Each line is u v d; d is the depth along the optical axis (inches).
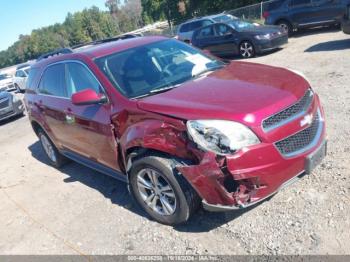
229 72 162.7
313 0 550.0
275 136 123.0
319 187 147.9
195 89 145.6
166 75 166.2
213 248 130.3
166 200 144.8
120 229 154.9
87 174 221.3
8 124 450.3
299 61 393.4
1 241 170.2
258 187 122.4
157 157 136.9
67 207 185.8
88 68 173.6
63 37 4311.0
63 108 195.6
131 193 158.4
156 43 189.3
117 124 155.0
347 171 154.0
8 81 899.4
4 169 271.9
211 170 119.3
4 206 206.8
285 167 124.9
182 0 1819.6
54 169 245.6
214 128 120.4
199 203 138.9
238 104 127.2
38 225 175.6
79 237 157.2
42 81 224.8
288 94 132.9
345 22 401.7
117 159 163.6
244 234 133.1
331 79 293.1
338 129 196.5
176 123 128.5
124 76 163.8
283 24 590.6
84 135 182.5
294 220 133.1
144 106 141.9
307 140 134.2
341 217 128.9
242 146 118.9
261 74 153.8
